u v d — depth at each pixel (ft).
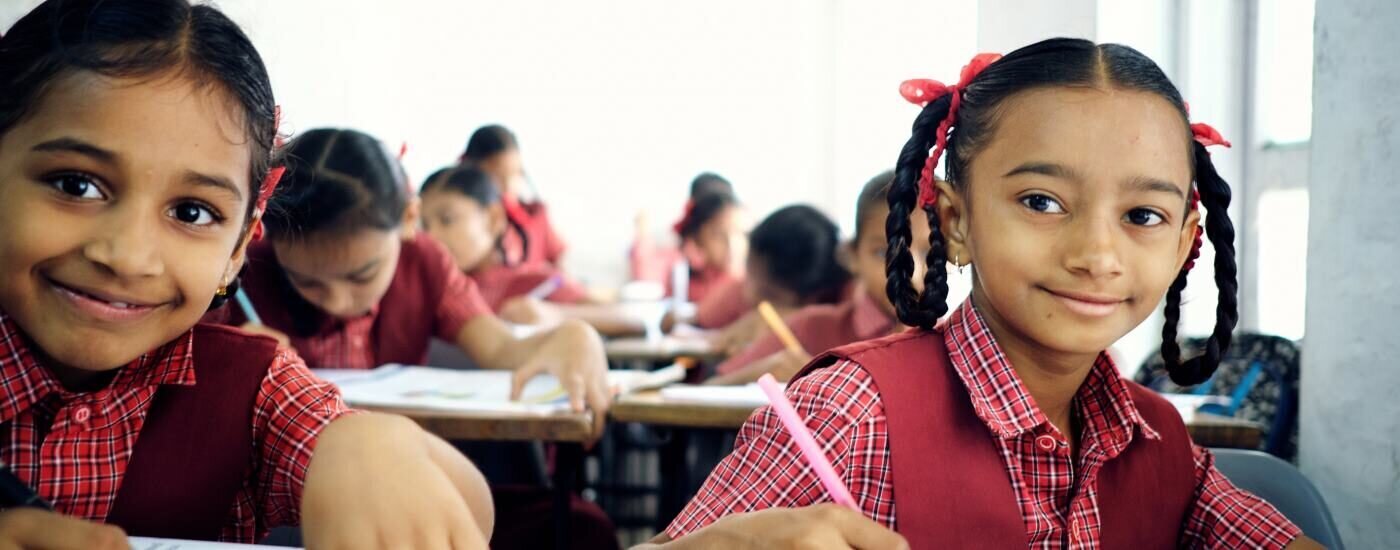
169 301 2.32
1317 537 3.25
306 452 2.72
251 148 2.43
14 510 1.93
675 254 18.48
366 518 2.03
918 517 2.60
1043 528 2.69
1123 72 2.58
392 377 5.74
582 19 18.44
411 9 16.05
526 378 5.21
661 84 18.65
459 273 6.96
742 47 18.62
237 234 2.42
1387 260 3.39
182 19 2.33
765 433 2.67
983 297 2.79
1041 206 2.55
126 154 2.20
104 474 2.61
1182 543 3.03
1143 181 2.51
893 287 2.93
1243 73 7.93
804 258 9.10
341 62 11.50
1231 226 2.89
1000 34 3.93
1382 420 3.42
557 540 5.06
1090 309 2.52
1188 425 4.72
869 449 2.63
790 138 18.75
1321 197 3.74
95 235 2.21
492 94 18.40
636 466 9.46
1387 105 3.38
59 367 2.60
